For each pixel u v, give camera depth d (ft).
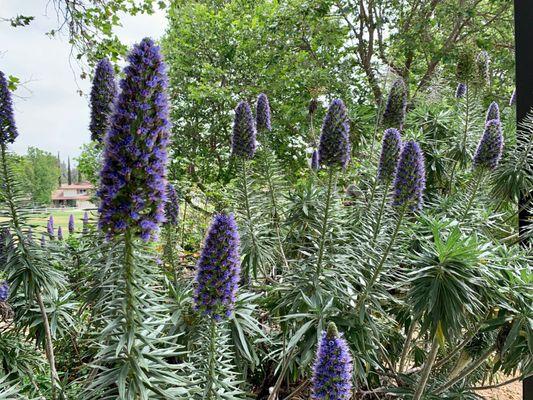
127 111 6.85
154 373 8.48
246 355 11.54
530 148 15.51
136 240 8.09
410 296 11.18
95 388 8.64
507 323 11.54
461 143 18.94
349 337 11.50
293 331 12.59
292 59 36.22
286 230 15.99
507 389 20.36
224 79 36.63
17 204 11.59
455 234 10.63
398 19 41.32
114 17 19.45
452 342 12.28
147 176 7.04
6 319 12.91
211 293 8.87
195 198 24.89
